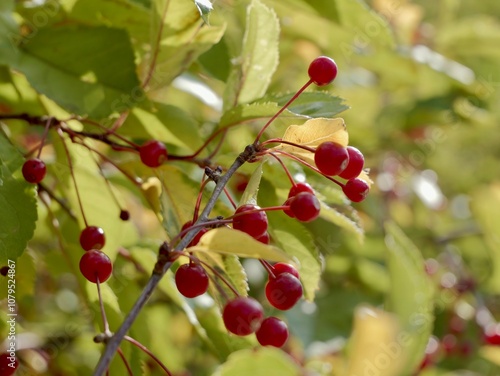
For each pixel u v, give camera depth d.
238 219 0.35
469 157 1.13
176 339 0.65
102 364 0.31
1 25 0.42
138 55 0.47
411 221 0.86
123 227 0.46
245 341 0.45
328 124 0.36
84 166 0.45
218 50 0.47
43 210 0.50
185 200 0.42
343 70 0.68
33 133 0.56
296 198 0.35
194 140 0.44
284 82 0.65
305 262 0.43
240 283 0.36
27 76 0.42
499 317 0.78
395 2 0.73
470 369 0.64
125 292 0.48
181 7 0.42
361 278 0.71
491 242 0.66
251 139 0.51
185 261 0.40
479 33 0.75
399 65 0.69
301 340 0.56
